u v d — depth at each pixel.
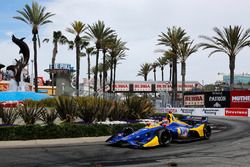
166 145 12.92
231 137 16.08
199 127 14.83
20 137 13.91
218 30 40.66
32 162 9.06
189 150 11.61
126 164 8.84
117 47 61.25
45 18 47.53
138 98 22.02
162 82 78.69
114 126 16.25
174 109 43.44
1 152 10.88
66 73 60.56
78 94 34.66
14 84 48.78
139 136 11.96
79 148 11.97
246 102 36.12
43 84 85.50
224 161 9.34
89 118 17.88
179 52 47.25
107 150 11.48
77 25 52.22
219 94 39.72
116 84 77.56
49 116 16.78
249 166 8.59
